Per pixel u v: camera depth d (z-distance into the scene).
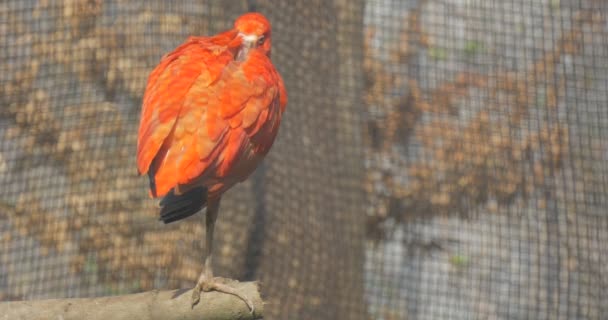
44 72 15.98
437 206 14.99
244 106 8.19
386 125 15.04
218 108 8.01
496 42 14.41
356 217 13.23
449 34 14.80
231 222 12.79
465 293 14.73
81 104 15.95
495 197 14.55
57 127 15.96
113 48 15.68
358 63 13.40
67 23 15.90
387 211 15.12
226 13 13.53
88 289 15.59
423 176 15.00
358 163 13.30
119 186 15.77
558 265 14.09
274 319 12.58
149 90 8.27
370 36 14.96
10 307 8.72
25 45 16.02
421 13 14.89
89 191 15.83
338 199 13.09
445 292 14.84
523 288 14.39
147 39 15.38
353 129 13.27
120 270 15.42
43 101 15.98
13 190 15.93
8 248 15.73
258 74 8.47
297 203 12.84
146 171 7.62
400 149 15.05
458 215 14.85
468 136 14.69
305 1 13.07
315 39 13.10
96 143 15.93
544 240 14.19
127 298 8.65
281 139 12.77
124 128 15.87
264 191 12.76
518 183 14.34
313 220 12.90
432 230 15.05
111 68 15.69
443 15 14.82
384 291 15.02
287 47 12.93
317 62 13.09
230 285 8.61
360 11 13.38
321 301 12.84
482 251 14.66
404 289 15.00
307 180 12.90
